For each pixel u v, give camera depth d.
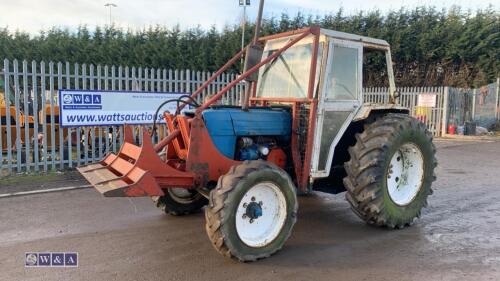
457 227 4.89
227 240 3.70
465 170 8.53
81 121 7.98
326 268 3.75
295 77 4.89
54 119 7.86
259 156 4.61
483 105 17.06
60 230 4.68
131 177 3.84
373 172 4.52
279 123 4.71
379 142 4.56
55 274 3.59
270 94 5.21
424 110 15.52
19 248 4.15
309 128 4.52
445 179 7.62
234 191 3.71
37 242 4.31
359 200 4.59
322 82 4.54
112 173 4.19
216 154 4.27
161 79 9.16
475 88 17.62
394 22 19.58
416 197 4.97
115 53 21.31
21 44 23.86
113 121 8.36
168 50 20.16
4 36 24.48
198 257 3.98
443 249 4.20
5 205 5.66
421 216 5.32
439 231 4.75
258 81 5.40
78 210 5.46
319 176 4.65
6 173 7.62
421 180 5.05
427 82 19.53
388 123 4.75
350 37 4.76
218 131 4.35
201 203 5.30
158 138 8.96
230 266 3.78
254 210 3.87
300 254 4.07
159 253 4.07
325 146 4.68
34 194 6.26
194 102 4.88
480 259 3.95
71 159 8.08
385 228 4.82
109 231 4.67
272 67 5.23
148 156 3.96
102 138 8.59
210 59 19.61
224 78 10.24
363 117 4.79
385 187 4.61
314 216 5.30
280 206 4.05
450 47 18.58
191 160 4.14
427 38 18.67
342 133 4.77
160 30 21.14
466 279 3.52
